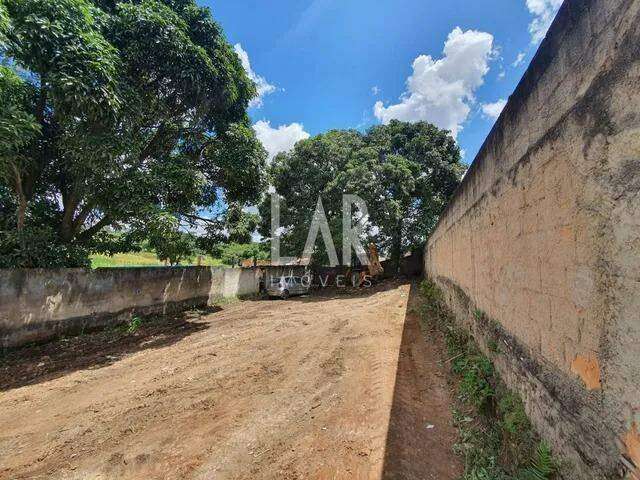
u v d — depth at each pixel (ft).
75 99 17.98
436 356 17.76
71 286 23.50
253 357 19.03
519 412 8.99
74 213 26.68
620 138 4.83
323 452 9.91
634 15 4.50
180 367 17.62
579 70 6.02
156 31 22.95
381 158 62.23
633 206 4.55
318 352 19.67
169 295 33.09
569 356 6.52
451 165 64.08
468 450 9.36
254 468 9.30
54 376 16.72
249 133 31.76
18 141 16.75
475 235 15.52
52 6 17.81
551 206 7.27
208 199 34.37
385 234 63.05
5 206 22.74
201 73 25.64
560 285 6.87
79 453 10.20
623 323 4.80
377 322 27.30
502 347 11.03
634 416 4.56
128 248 30.73
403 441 10.23
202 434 11.07
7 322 19.84
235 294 45.57
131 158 23.13
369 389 14.16
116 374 16.92
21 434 11.37
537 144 7.99
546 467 7.00
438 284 33.91
